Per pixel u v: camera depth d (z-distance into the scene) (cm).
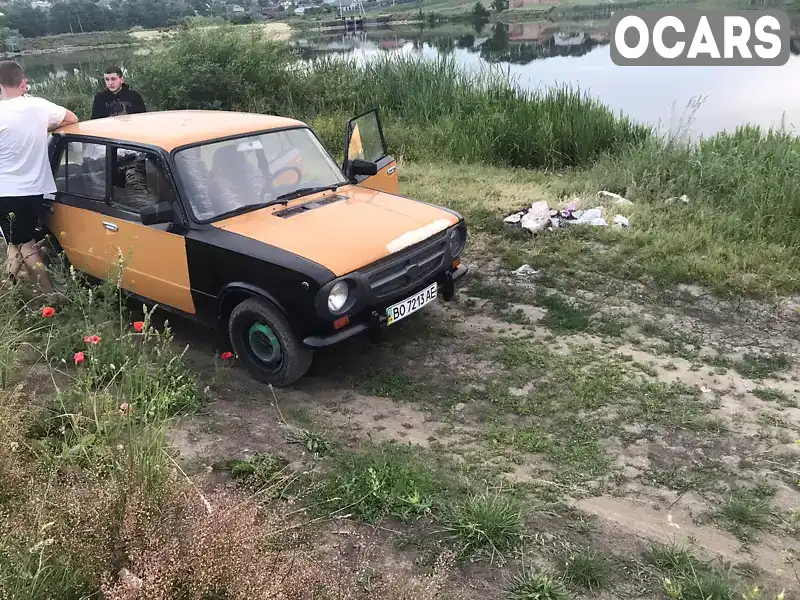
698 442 421
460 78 1489
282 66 1617
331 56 1748
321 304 434
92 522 275
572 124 1181
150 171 509
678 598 294
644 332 570
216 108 1539
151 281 527
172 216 486
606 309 610
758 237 732
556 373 502
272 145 558
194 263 489
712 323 584
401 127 1335
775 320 586
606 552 325
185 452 394
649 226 782
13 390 395
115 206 539
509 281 671
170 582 243
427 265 505
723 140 1023
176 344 552
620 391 477
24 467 327
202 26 1662
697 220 791
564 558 320
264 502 334
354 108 1500
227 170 520
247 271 459
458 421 447
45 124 568
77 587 257
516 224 815
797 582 310
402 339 560
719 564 320
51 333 494
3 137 545
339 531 335
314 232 479
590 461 402
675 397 470
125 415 352
